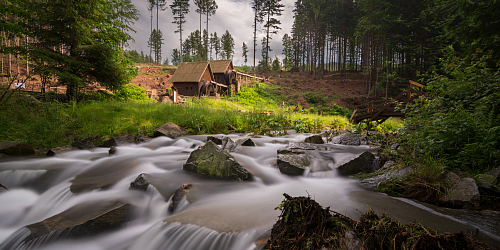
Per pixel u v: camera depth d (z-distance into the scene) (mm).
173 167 5969
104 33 16109
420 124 5492
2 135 8531
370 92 40750
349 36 56250
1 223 4152
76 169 6047
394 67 41500
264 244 2492
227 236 2854
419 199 3877
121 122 11117
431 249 1912
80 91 15336
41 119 9781
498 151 4020
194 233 3033
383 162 5605
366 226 2189
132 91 21031
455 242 1951
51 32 13461
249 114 14703
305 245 2053
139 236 3428
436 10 33250
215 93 36906
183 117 12469
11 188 5309
